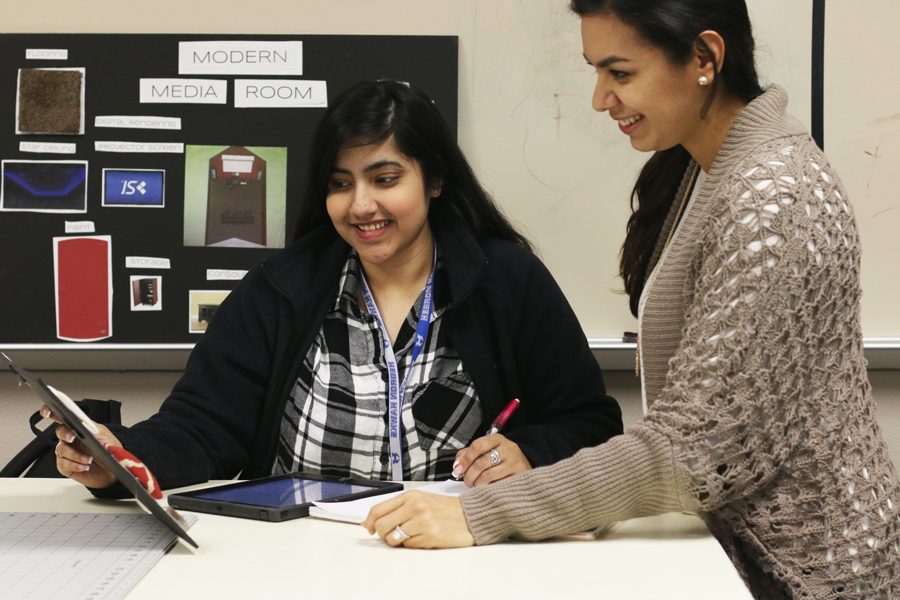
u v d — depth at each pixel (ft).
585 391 5.41
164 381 7.53
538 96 7.38
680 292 3.84
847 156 7.32
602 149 7.38
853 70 7.29
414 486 4.45
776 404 3.36
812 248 3.37
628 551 3.42
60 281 7.39
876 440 3.60
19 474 5.55
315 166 5.16
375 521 3.51
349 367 5.23
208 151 7.37
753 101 3.74
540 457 4.72
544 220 7.40
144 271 7.39
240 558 3.32
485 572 3.15
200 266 7.39
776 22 7.29
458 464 4.54
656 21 3.59
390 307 5.35
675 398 3.45
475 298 5.34
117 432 4.40
